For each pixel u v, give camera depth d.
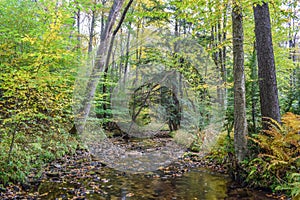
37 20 5.57
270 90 4.29
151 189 3.59
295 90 5.48
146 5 9.45
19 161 3.69
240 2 3.76
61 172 4.26
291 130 3.49
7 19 5.27
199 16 4.69
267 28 4.42
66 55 4.75
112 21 6.46
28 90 3.76
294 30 6.86
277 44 7.53
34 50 5.09
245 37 6.75
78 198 3.14
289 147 3.58
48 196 3.16
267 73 4.34
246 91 4.81
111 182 3.89
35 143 4.47
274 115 4.23
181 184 3.83
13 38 4.80
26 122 4.91
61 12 4.85
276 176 3.38
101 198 3.18
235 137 3.98
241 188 3.56
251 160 3.79
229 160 4.41
